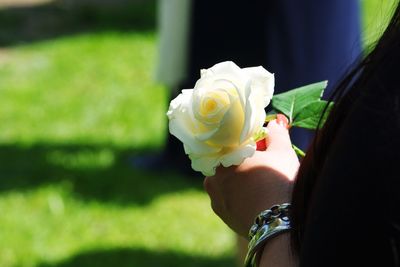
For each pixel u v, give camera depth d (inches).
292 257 63.1
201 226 251.9
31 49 463.8
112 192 273.1
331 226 53.4
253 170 69.3
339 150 54.1
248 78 64.8
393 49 54.5
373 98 53.2
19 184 278.8
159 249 238.2
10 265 228.5
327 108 62.6
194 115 64.7
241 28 237.1
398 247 51.1
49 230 248.1
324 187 54.7
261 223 66.6
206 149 65.1
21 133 327.9
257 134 67.2
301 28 229.5
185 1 252.2
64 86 395.5
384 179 51.8
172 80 261.0
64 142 317.7
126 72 418.3
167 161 290.0
